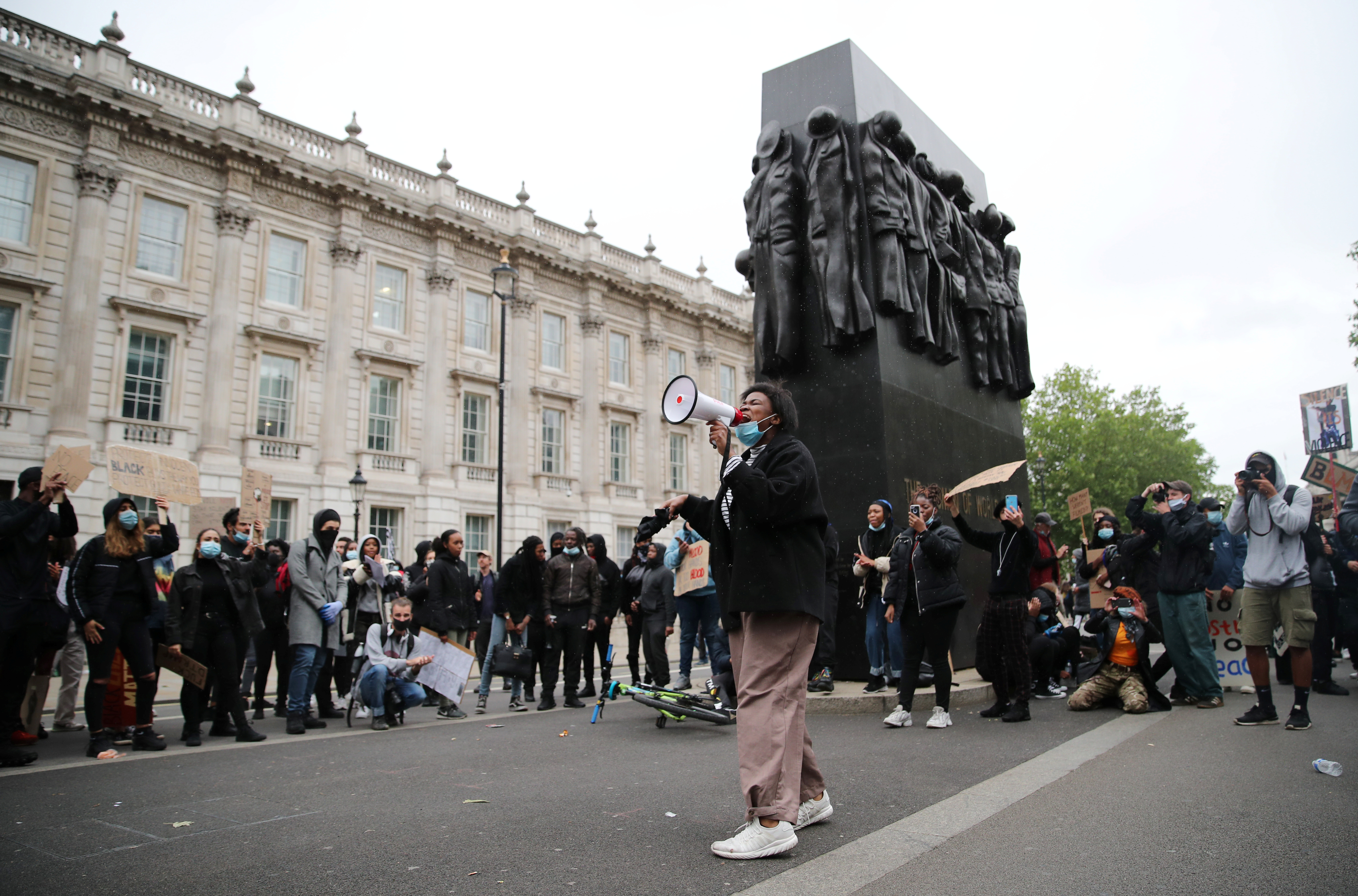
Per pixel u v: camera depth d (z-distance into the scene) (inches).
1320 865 109.0
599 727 269.9
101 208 856.9
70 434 814.5
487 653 345.7
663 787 168.9
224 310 926.4
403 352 1083.9
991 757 192.2
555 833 132.9
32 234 825.5
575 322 1312.7
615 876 110.1
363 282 1058.1
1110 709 279.1
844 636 315.0
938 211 373.1
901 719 243.3
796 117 356.5
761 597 122.8
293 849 127.6
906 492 319.9
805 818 132.8
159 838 136.0
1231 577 323.3
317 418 998.4
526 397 1208.2
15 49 816.9
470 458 1147.3
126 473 261.6
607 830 134.2
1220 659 327.9
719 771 185.8
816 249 327.0
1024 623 255.8
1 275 796.6
